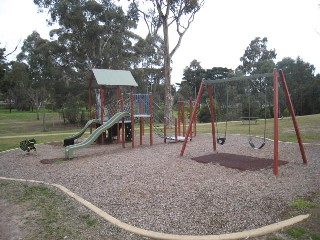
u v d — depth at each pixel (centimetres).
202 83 851
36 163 840
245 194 467
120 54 3186
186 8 2030
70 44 3067
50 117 5134
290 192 471
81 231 362
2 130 3056
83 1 2939
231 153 866
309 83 3706
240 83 2244
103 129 1012
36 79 3089
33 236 355
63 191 533
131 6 2183
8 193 542
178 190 507
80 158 900
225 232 345
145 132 1720
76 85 3147
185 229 356
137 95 1235
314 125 1584
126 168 699
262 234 336
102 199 480
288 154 816
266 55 4756
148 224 374
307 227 348
